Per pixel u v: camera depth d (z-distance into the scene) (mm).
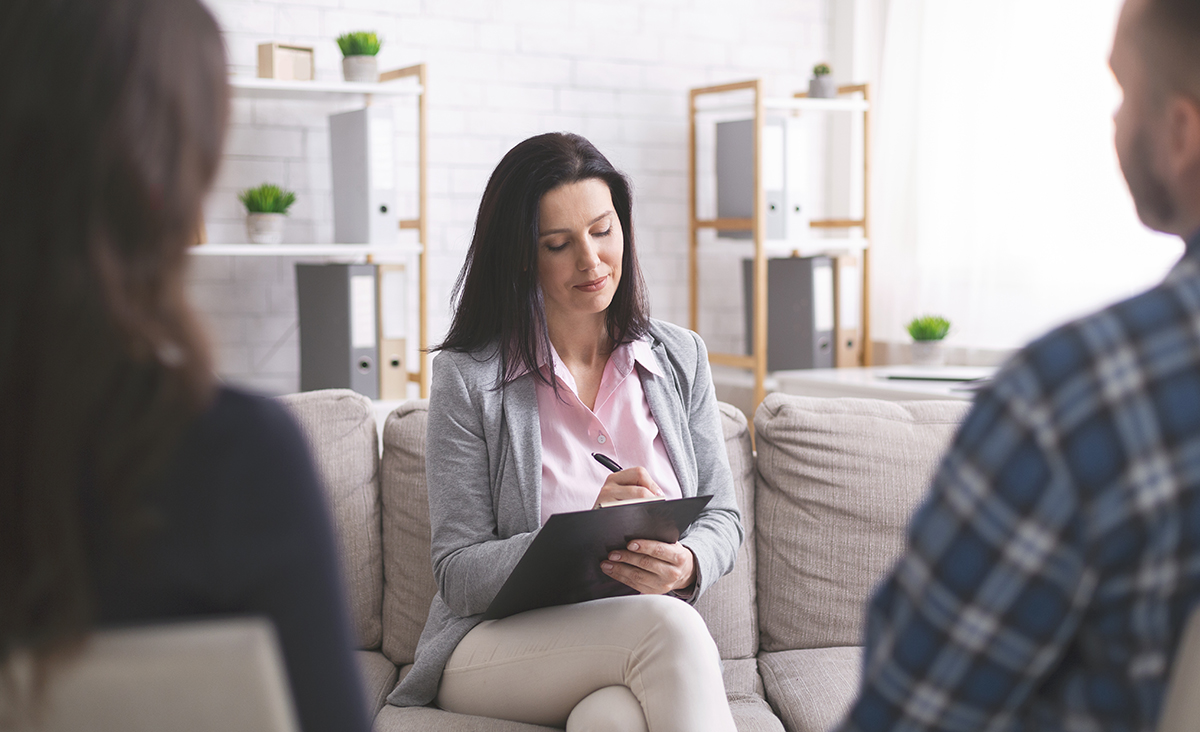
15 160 503
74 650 502
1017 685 595
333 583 580
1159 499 555
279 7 3100
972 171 3301
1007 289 3217
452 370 1589
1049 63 3078
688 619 1298
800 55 3789
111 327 510
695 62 3641
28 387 504
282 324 3189
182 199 546
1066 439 561
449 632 1481
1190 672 552
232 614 556
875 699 628
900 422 1873
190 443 535
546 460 1579
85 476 515
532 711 1382
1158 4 604
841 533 1789
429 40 3287
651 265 3641
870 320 3633
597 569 1377
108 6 519
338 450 1768
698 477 1674
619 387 1648
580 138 1632
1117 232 2914
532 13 3406
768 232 3406
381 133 2914
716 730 1241
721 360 3512
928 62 3436
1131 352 567
